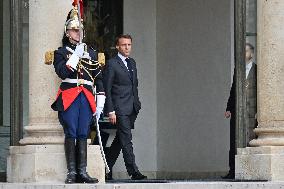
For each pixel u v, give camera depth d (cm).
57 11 3325
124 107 3609
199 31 4169
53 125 3319
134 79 3647
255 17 3569
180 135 4212
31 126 3325
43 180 3253
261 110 3462
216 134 4106
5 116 3997
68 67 3175
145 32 4259
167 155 4244
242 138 3478
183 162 4206
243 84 3491
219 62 4100
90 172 3284
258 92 3484
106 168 3247
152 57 4266
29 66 3353
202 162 4147
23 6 3431
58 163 3259
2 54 4019
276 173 3353
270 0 3447
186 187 3147
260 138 3447
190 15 4197
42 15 3322
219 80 4100
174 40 4234
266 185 3161
